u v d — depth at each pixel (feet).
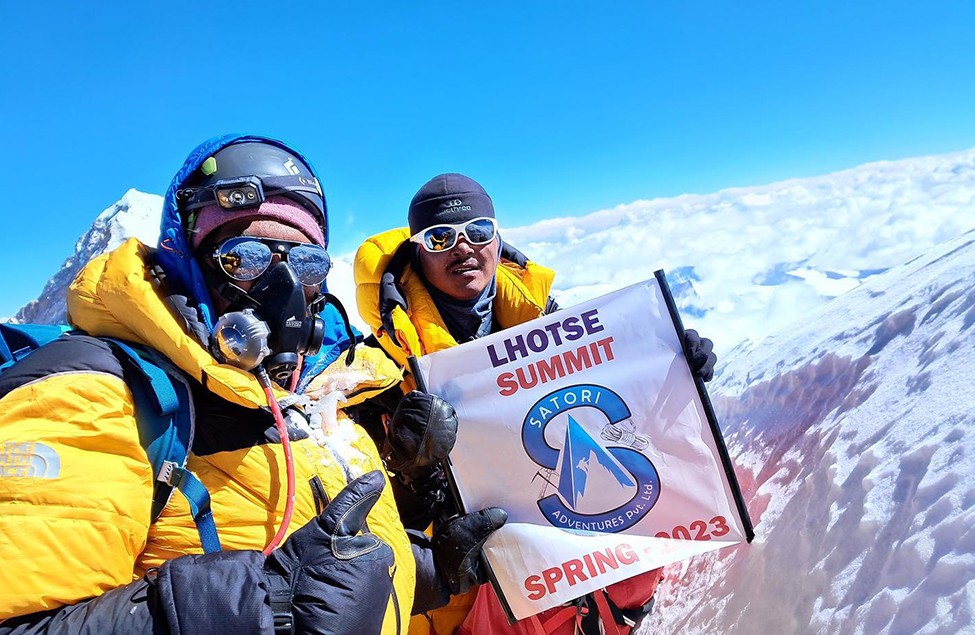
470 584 3.25
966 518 2.16
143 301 2.15
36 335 2.34
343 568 2.15
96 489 1.89
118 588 1.94
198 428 2.30
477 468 3.39
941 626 1.99
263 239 2.43
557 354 3.45
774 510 3.51
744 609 3.20
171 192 2.43
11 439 1.82
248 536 2.28
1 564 1.70
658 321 3.47
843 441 3.23
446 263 4.15
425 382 3.43
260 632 1.91
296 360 2.48
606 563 3.30
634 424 3.42
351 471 2.60
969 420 2.50
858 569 2.54
